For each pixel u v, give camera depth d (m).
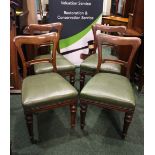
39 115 1.89
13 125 1.75
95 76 1.70
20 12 2.27
